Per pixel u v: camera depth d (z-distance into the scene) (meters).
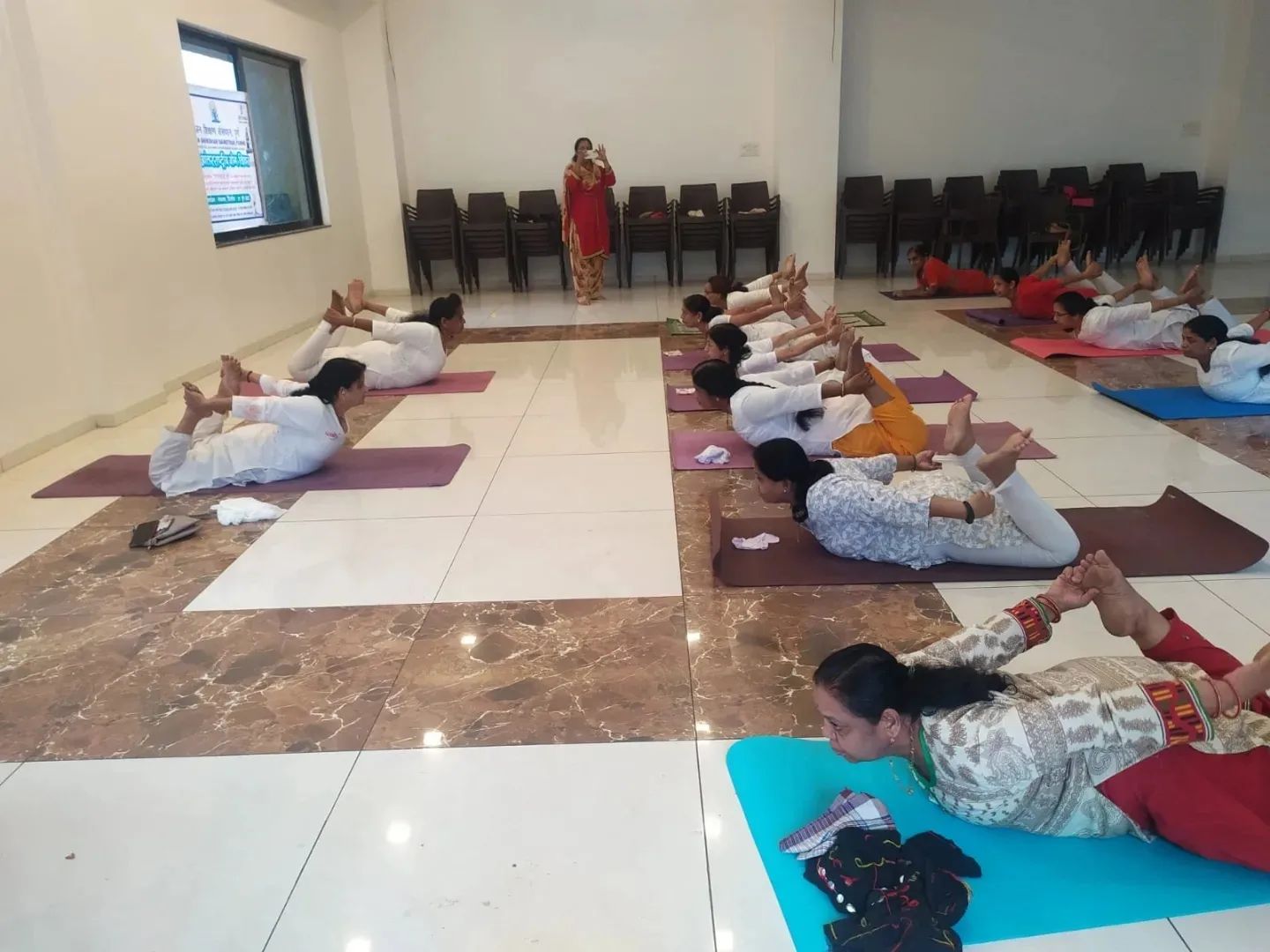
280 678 2.09
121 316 4.33
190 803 1.69
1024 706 1.40
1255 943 1.31
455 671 2.10
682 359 5.29
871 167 8.34
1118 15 7.98
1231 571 2.40
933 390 4.36
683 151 8.23
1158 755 1.38
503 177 8.30
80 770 1.80
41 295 3.91
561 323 6.65
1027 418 3.87
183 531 2.89
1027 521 2.32
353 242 7.86
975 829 1.53
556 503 3.10
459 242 7.98
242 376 3.37
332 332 4.65
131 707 2.00
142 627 2.34
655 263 8.61
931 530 2.43
